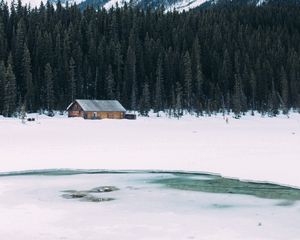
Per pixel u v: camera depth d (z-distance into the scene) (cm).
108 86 11281
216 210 2061
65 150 4147
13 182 2736
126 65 11650
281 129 7125
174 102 10594
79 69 11562
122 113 9869
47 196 2348
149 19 14562
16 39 11525
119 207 2119
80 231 1750
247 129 7131
